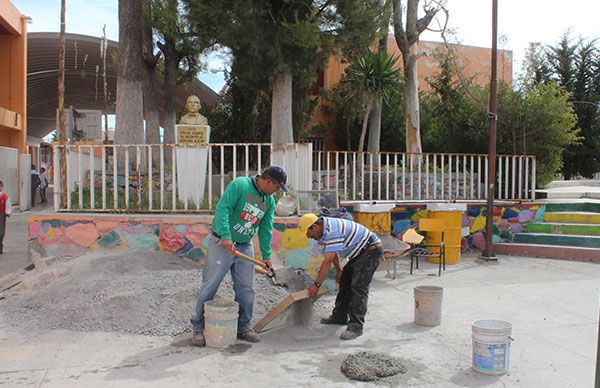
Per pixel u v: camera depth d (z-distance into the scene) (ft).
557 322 18.72
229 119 59.00
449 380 13.60
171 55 50.01
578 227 33.32
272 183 16.34
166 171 30.04
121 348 15.62
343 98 54.24
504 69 61.72
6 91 71.72
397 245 26.18
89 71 83.46
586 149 69.00
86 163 28.99
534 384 13.37
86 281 19.62
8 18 66.33
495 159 32.78
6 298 20.45
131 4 35.29
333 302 21.22
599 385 9.27
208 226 23.13
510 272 27.86
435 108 45.85
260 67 35.14
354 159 30.58
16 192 63.57
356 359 14.47
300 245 22.75
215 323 15.60
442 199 33.42
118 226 23.38
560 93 40.50
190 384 13.15
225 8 32.07
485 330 13.83
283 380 13.51
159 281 19.52
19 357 14.89
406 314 19.76
